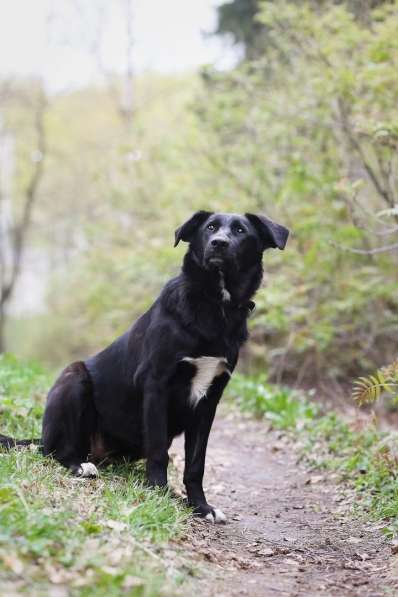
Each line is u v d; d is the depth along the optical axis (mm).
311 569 4266
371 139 8172
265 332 12281
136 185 14344
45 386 8609
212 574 3863
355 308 10953
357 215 10008
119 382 5344
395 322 11211
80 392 5379
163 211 13828
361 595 3807
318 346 10836
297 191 10242
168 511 4410
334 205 9648
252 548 4574
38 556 3266
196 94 12359
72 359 22828
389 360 11219
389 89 8500
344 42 9188
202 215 5191
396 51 8141
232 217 5090
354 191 7574
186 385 5004
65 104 27375
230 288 4949
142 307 14938
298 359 12148
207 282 4934
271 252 11219
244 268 5105
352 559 4473
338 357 11680
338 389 11203
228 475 6723
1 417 6320
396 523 4945
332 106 9914
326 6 10055
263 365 13586
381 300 11008
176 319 4945
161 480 4941
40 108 24266
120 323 15828
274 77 11500
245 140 11648
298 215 11117
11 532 3334
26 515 3547
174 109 15992
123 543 3725
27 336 27781
